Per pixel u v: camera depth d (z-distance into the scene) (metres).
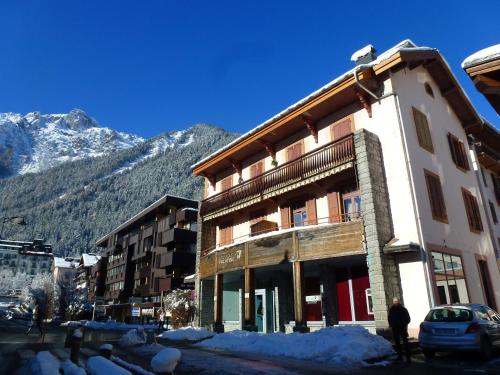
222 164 26.88
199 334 20.25
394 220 15.91
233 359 11.47
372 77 17.98
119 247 65.00
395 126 17.09
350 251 15.68
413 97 19.00
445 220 17.34
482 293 18.14
